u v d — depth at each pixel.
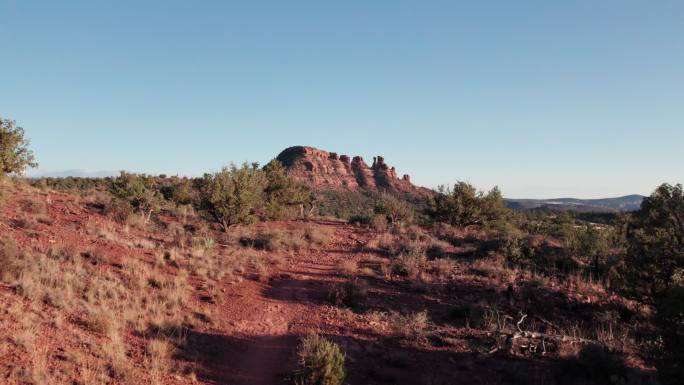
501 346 9.80
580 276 14.78
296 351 9.11
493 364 8.98
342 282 14.45
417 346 9.89
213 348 8.77
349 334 10.33
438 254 18.39
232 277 13.88
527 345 9.85
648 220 12.20
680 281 9.48
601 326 11.09
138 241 15.11
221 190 21.94
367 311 12.08
